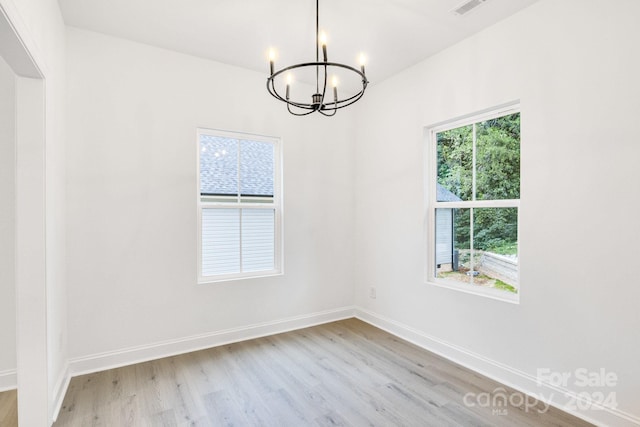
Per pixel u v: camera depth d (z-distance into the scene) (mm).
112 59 2846
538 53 2396
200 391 2480
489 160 2844
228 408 2279
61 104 2498
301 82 3820
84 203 2730
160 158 3041
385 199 3760
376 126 3873
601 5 2084
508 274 2697
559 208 2287
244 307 3473
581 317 2174
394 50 3094
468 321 2881
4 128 2615
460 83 2941
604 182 2076
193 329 3195
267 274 3680
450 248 3172
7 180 2617
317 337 3535
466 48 2891
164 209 3055
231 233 3480
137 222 2939
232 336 3400
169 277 3080
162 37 2879
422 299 3320
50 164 2119
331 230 4047
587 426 2070
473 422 2123
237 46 3031
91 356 2758
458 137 3102
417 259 3373
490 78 2709
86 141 2742
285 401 2361
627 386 1977
